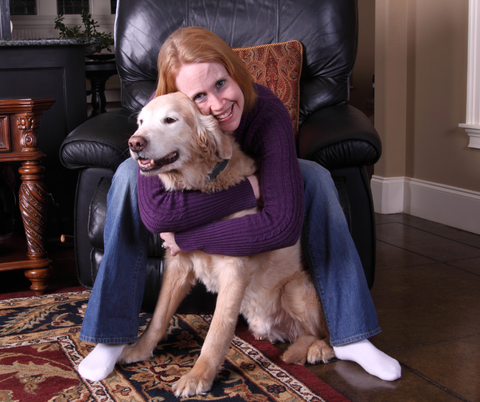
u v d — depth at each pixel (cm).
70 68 288
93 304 151
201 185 144
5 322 191
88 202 203
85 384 145
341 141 188
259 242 141
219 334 146
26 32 610
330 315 160
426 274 246
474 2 287
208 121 137
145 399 137
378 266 260
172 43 136
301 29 247
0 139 208
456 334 182
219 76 134
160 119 131
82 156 194
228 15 251
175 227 145
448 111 323
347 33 246
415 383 149
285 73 233
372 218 201
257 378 149
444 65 322
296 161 147
